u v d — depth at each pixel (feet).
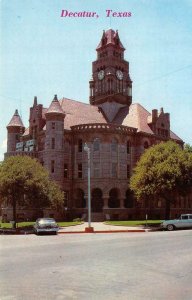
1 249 77.00
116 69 281.95
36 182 159.02
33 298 36.14
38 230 131.34
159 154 182.29
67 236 119.75
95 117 263.70
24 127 264.93
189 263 57.26
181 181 173.58
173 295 37.58
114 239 101.45
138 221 198.80
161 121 264.11
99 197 235.61
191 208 268.21
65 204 230.27
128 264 56.18
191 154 183.42
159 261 59.16
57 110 228.22
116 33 289.12
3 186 158.20
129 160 241.55
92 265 55.11
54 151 224.94
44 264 56.03
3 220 229.45
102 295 37.40
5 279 44.80
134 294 37.83
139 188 181.16
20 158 170.19
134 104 273.54
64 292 38.55
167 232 134.00
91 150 230.89
